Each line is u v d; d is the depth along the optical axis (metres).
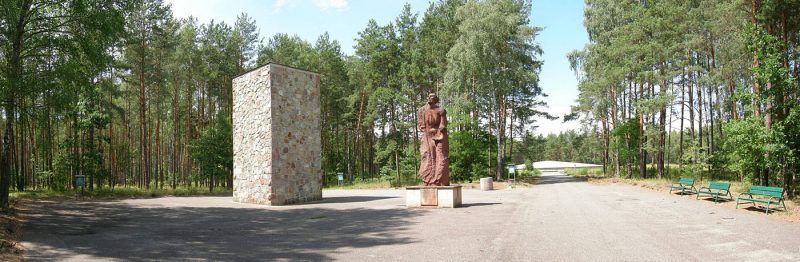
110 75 34.25
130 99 38.06
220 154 34.00
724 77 27.33
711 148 36.03
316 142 22.84
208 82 39.19
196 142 34.25
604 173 50.44
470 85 40.19
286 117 21.16
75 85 18.92
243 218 15.18
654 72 32.06
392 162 48.19
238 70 38.81
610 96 39.81
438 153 17.53
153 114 44.06
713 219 12.16
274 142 20.38
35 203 20.97
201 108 41.84
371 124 48.75
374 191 30.77
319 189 22.69
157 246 9.80
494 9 35.50
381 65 45.38
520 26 37.75
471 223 12.52
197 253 8.97
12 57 16.64
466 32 36.41
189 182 39.44
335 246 9.61
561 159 124.75
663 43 32.12
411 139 50.25
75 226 13.27
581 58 41.94
